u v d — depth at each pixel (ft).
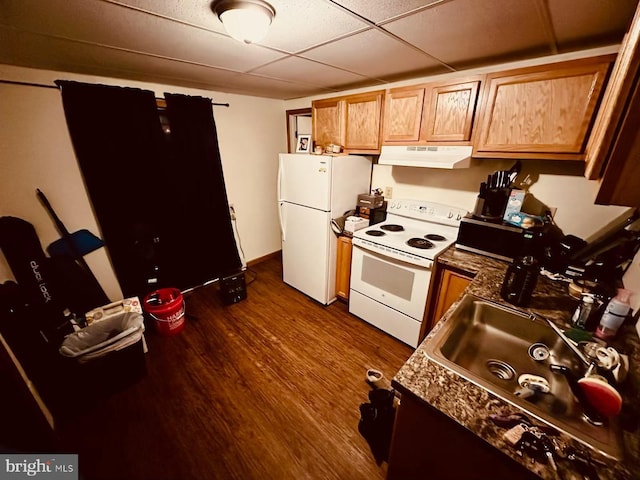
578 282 4.55
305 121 12.07
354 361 6.84
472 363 3.81
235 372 6.47
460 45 4.82
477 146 5.69
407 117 6.64
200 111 8.87
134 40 4.60
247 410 5.51
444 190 7.70
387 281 7.31
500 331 4.28
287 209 9.51
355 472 4.47
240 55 5.42
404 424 2.90
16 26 3.95
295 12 3.61
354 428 5.19
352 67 6.28
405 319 7.16
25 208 6.63
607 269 4.76
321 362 6.79
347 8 3.50
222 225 10.34
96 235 7.86
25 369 5.12
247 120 10.57
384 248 6.98
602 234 5.51
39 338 5.29
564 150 4.74
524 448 2.15
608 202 2.17
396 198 8.75
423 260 6.30
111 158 7.43
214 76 7.23
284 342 7.50
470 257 6.24
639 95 1.88
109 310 6.75
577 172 5.61
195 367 6.61
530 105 4.90
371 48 4.99
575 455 2.11
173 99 8.22
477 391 2.68
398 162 6.78
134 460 4.61
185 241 9.40
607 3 3.27
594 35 4.34
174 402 5.67
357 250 7.84
